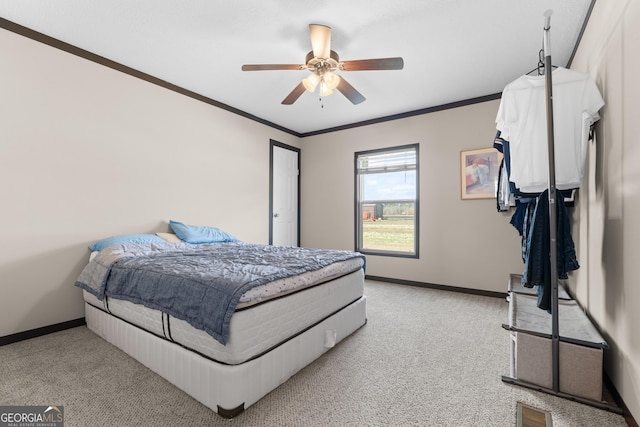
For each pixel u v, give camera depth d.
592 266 1.97
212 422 1.33
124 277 1.97
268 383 1.54
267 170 4.45
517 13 2.08
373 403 1.48
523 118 1.90
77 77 2.52
